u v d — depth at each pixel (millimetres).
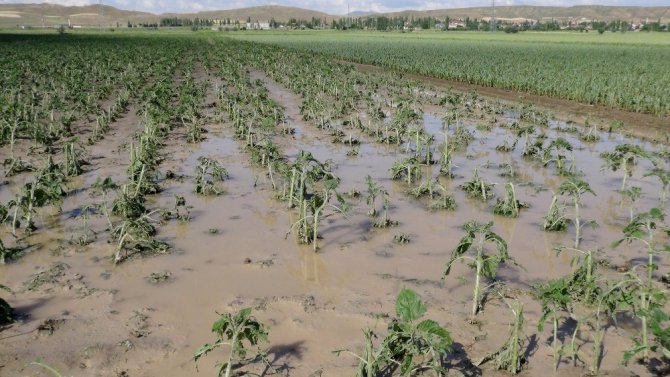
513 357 5375
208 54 48000
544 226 9125
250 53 48406
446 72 34438
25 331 5992
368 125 17312
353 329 6164
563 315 6477
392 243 8539
